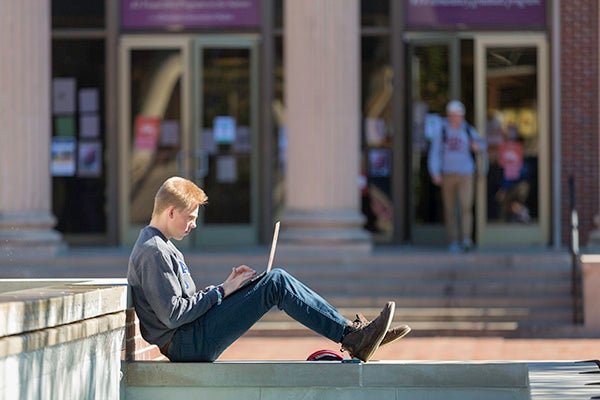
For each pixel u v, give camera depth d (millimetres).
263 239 37312
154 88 37344
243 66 37281
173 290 14336
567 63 36969
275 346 25625
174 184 14773
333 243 32062
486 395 14039
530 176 37094
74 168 37438
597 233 33906
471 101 37062
